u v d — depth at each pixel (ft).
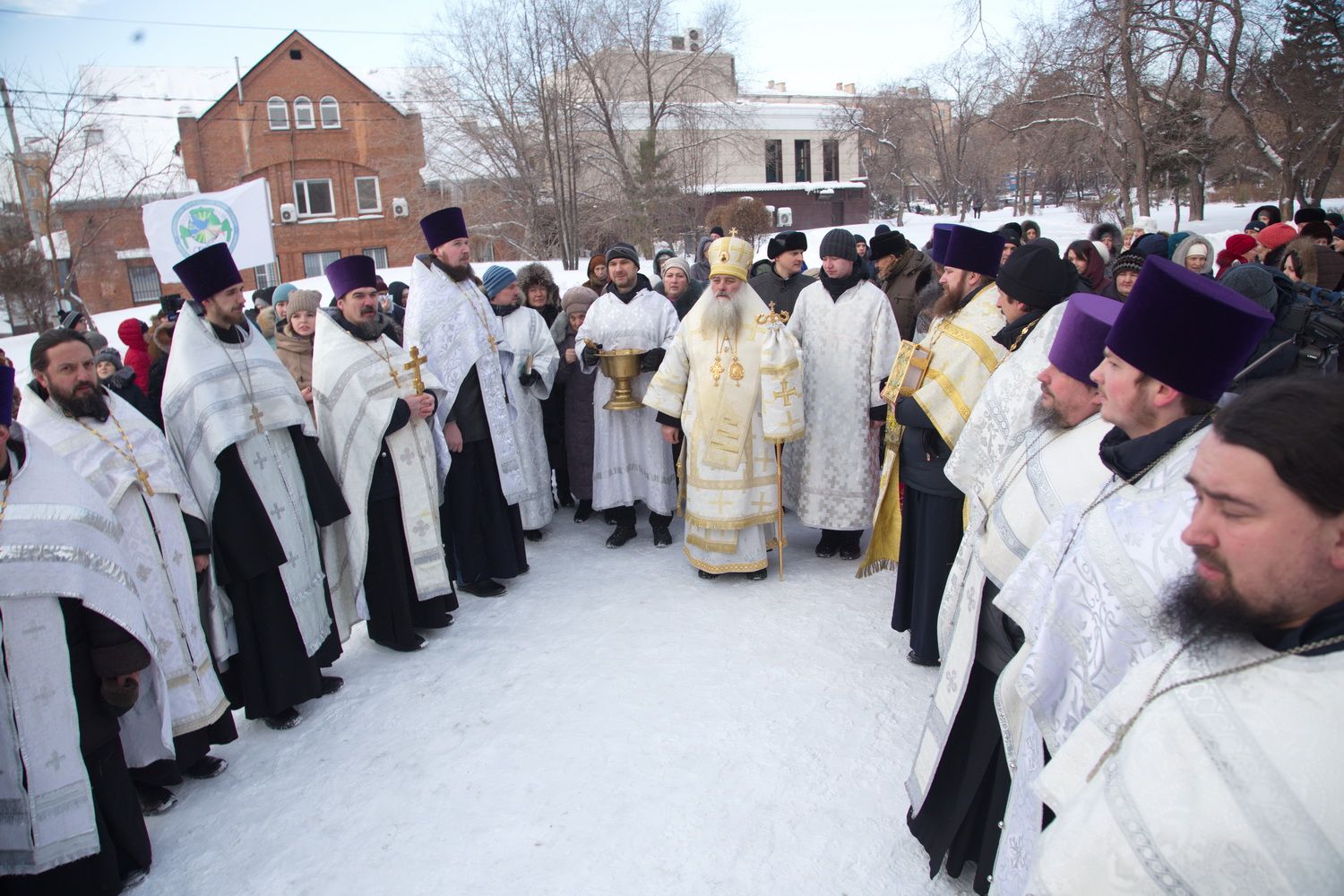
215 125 100.78
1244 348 5.11
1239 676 3.50
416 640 14.21
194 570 10.84
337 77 103.35
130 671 8.86
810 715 11.59
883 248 19.58
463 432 15.69
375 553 13.96
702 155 109.09
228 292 11.78
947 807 8.42
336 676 13.39
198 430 11.25
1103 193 115.75
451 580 15.23
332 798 10.52
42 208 79.46
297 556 12.26
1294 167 71.15
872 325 15.79
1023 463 7.61
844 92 180.04
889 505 13.29
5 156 74.38
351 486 13.52
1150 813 3.48
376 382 13.65
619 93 96.58
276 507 11.93
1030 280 9.59
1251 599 3.45
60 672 8.44
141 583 10.16
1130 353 5.43
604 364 17.10
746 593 15.55
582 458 19.29
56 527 8.50
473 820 9.91
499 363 16.08
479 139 93.20
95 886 8.82
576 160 94.68
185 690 10.48
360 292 13.80
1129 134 79.30
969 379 11.61
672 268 19.35
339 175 105.50
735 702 11.98
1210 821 3.33
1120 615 5.38
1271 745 3.30
